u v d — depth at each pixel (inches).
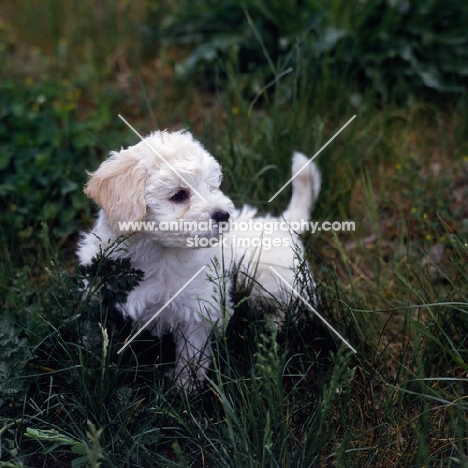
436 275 37.2
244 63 51.7
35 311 31.1
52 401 30.0
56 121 46.4
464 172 43.1
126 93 51.2
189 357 31.5
